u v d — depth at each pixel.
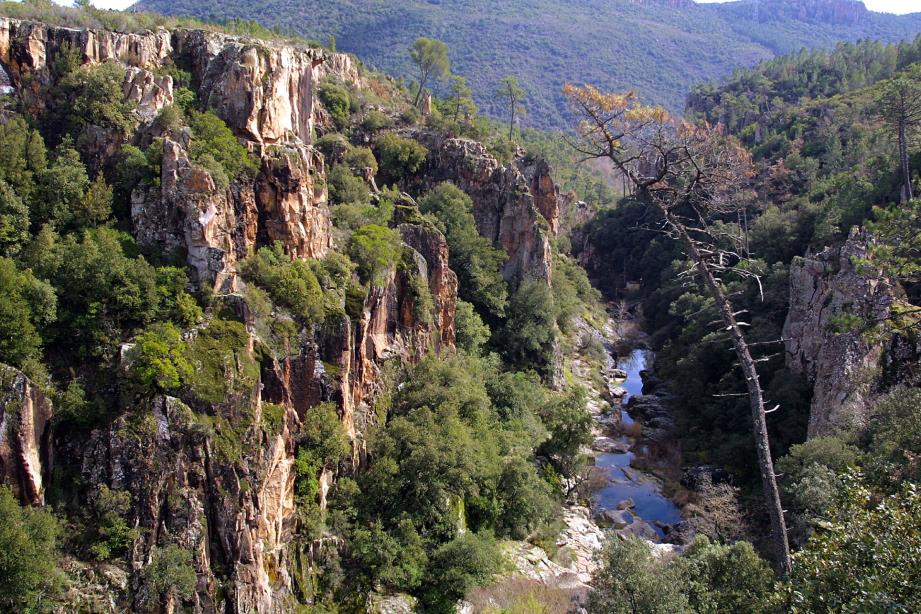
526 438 73.00
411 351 68.38
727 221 138.62
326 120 109.44
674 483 82.12
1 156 46.19
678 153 33.59
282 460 46.59
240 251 50.88
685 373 100.56
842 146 151.62
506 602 52.22
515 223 112.00
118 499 39.38
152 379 41.62
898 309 66.19
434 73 183.38
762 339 92.50
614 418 101.50
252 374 45.03
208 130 51.91
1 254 44.69
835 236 100.38
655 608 36.16
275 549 44.94
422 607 51.22
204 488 41.47
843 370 68.19
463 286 102.06
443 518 56.06
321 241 58.41
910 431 41.84
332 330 52.59
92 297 43.31
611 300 173.38
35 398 38.91
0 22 51.59
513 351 101.69
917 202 46.69
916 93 97.06
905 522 24.84
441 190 105.38
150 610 38.28
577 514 72.50
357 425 56.88
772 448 76.50
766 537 60.31
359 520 52.88
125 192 49.31
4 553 34.56
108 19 60.53
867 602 22.62
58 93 52.03
